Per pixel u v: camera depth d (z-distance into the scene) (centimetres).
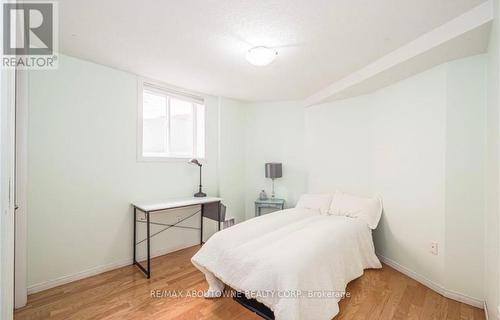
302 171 391
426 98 227
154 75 284
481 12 155
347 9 157
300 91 348
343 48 213
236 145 406
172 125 333
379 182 287
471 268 193
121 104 267
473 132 193
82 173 239
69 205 230
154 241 298
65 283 226
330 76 285
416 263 236
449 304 194
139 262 279
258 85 322
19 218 192
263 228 224
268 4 153
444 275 207
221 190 381
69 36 194
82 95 238
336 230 221
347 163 329
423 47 190
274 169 380
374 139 296
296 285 145
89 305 192
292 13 162
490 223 171
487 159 183
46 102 217
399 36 192
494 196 160
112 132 260
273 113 409
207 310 187
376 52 221
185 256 300
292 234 205
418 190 235
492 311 159
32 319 175
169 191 316
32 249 209
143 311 185
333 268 185
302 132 393
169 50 219
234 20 171
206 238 360
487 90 184
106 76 255
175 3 152
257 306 188
